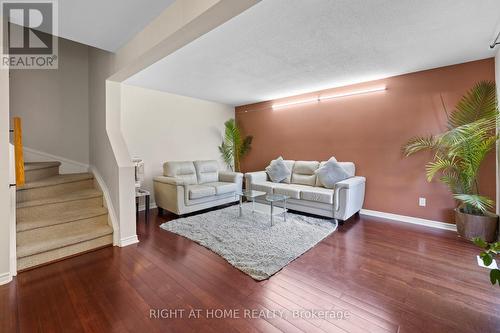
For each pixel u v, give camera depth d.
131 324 1.46
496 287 1.82
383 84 3.68
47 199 2.60
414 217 3.46
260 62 3.00
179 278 1.99
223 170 5.74
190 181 4.41
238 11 1.45
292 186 4.12
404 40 2.43
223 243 2.67
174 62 2.99
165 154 4.59
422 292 1.77
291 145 4.91
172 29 1.75
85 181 3.14
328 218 3.63
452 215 3.18
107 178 2.94
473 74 2.98
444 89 3.18
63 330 1.42
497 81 2.71
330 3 1.81
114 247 2.62
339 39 2.40
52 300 1.70
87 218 2.65
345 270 2.10
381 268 2.13
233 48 2.59
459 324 1.45
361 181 3.70
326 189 3.79
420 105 3.36
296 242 2.69
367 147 3.88
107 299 1.71
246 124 5.79
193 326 1.45
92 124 3.41
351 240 2.79
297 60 2.94
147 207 3.61
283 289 1.83
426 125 3.32
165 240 2.82
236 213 3.88
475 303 1.64
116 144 2.82
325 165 3.95
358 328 1.42
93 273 2.07
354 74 3.48
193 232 3.03
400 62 3.03
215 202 4.21
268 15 1.96
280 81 3.82
